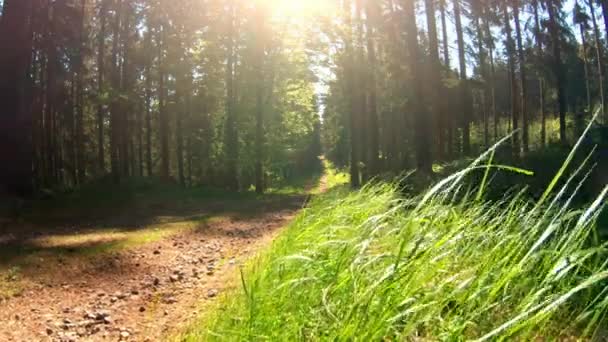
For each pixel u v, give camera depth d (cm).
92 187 2136
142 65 3269
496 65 4834
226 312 404
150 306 625
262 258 596
